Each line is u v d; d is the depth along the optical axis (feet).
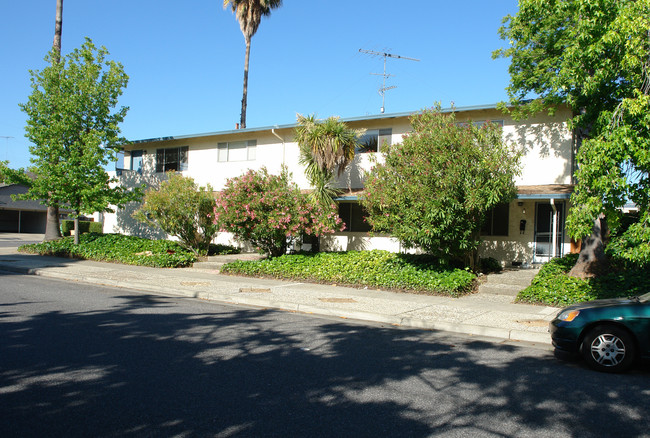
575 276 38.06
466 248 41.32
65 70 67.77
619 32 26.99
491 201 38.04
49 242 72.33
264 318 31.19
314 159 53.88
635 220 36.42
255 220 50.31
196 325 28.35
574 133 49.47
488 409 15.93
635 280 34.65
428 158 39.55
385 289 42.37
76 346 22.76
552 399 17.01
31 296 37.40
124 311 32.14
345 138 53.72
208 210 60.95
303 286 43.80
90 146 65.21
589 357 20.83
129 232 83.10
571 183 49.26
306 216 50.88
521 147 51.60
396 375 19.51
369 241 59.47
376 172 42.19
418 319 30.30
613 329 20.51
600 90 31.94
